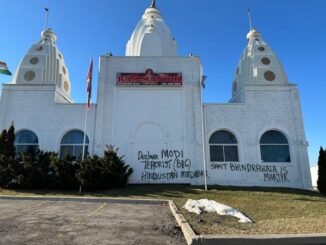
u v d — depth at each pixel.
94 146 23.83
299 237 7.95
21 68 26.45
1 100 24.97
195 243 7.56
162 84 25.23
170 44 30.02
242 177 23.56
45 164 20.64
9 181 19.41
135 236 8.32
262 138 24.56
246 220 10.34
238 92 27.02
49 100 25.02
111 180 20.25
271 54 27.59
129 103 24.95
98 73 25.56
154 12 31.94
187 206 13.09
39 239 7.73
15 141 24.27
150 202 15.48
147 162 23.78
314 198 17.95
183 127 24.47
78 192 19.06
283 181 23.47
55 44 29.86
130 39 31.44
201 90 24.78
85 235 8.27
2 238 7.74
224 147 24.34
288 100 25.22
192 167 23.66
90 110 24.78
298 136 24.36
